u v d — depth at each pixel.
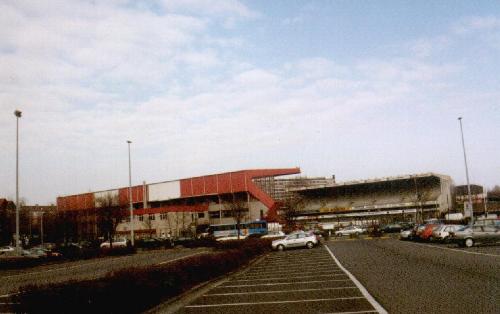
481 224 32.69
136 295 11.59
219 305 12.54
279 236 51.84
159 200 96.56
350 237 60.56
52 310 9.05
